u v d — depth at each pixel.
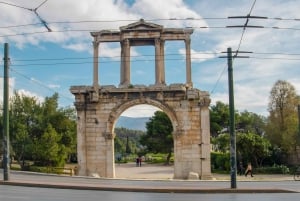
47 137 60.97
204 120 54.78
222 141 87.75
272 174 67.50
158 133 111.12
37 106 65.00
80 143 55.41
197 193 31.94
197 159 54.41
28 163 67.31
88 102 55.88
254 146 69.69
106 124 55.44
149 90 55.06
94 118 55.62
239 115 118.00
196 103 55.06
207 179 53.41
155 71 55.69
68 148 67.38
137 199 25.84
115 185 37.28
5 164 38.19
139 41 57.38
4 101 39.22
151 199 25.98
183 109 55.06
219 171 74.50
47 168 57.84
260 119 120.19
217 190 32.78
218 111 112.69
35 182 36.88
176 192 32.44
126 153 178.75
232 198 27.25
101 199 25.30
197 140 54.62
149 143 113.50
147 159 132.25
